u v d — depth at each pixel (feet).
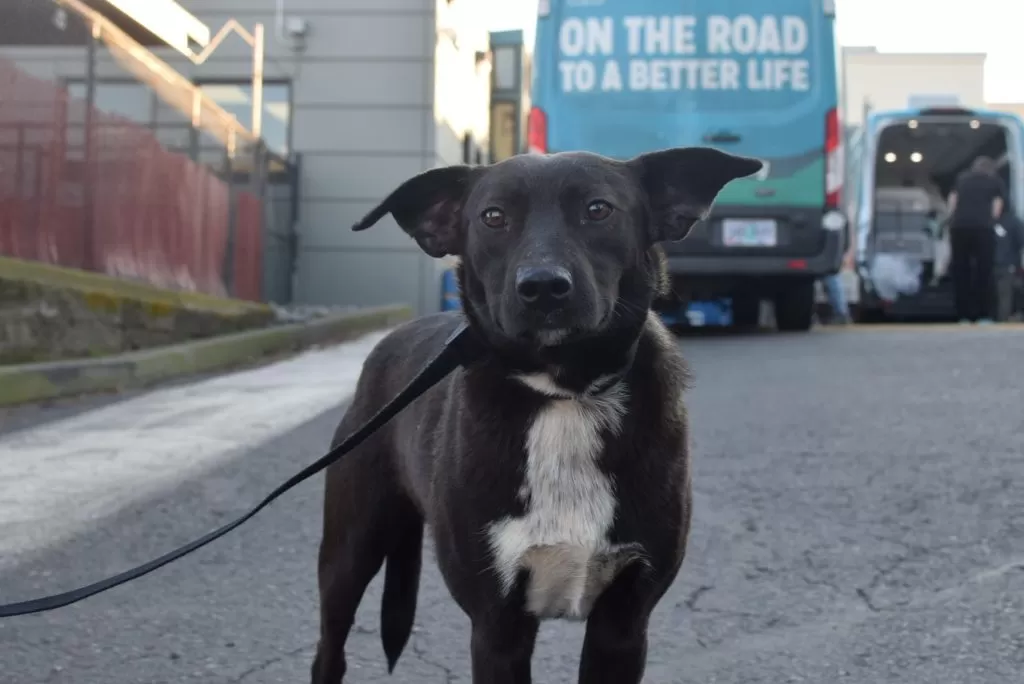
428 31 38.70
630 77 26.58
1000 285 36.52
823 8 26.73
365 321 33.60
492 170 9.30
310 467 8.99
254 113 37.37
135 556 14.06
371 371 10.94
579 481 8.21
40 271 23.39
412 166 38.91
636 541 8.29
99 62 26.96
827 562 12.97
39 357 23.22
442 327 10.52
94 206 25.59
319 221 39.04
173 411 21.16
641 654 8.60
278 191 38.34
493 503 8.28
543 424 8.27
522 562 8.28
